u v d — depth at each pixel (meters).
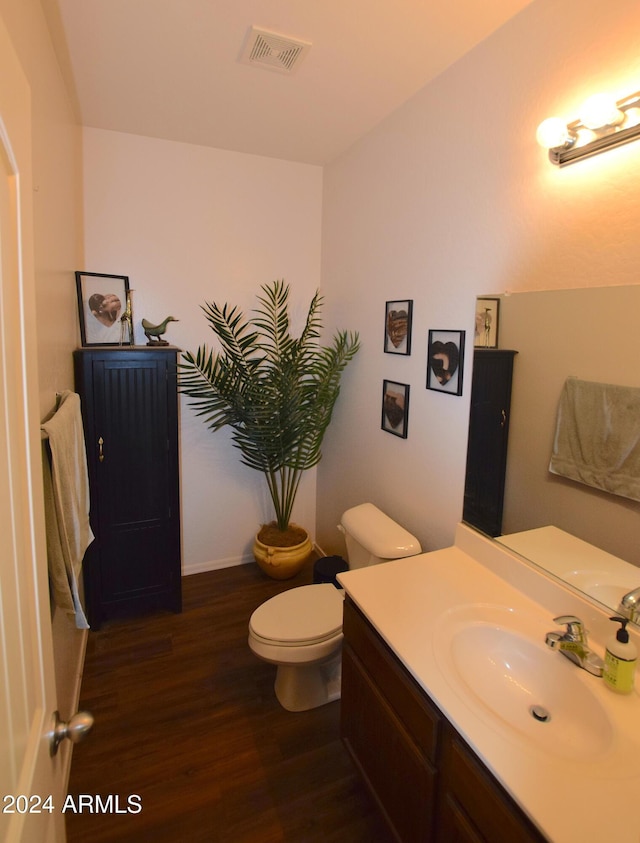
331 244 2.91
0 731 0.56
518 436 1.51
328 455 3.08
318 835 1.50
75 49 1.73
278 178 2.89
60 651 1.64
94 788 1.62
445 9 1.47
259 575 3.07
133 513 2.46
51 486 1.30
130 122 2.38
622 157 1.19
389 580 1.55
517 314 1.51
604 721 1.05
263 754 1.77
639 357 1.16
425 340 2.02
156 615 2.62
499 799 0.93
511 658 1.29
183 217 2.71
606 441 1.24
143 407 2.39
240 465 3.10
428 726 1.13
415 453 2.14
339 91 2.01
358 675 1.49
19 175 0.68
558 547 1.38
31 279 0.74
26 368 0.70
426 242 1.98
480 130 1.65
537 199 1.44
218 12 1.52
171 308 2.76
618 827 0.81
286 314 2.99
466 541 1.73
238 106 2.17
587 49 1.27
